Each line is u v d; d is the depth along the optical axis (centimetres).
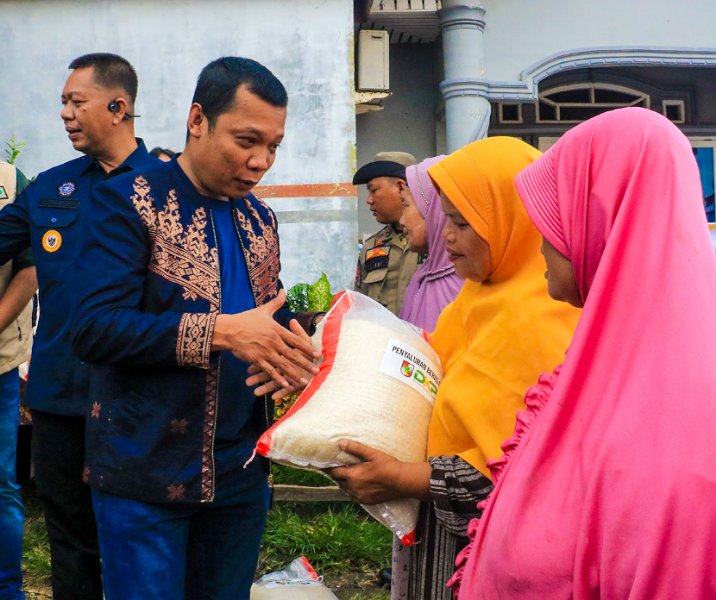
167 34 754
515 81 924
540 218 164
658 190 147
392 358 214
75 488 325
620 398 142
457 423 202
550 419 149
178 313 229
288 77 759
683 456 134
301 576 350
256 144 230
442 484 194
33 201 327
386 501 206
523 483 151
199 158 235
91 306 224
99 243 227
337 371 215
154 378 230
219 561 254
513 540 150
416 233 375
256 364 220
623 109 157
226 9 756
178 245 232
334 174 763
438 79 988
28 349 353
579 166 157
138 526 231
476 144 213
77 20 754
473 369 202
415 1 898
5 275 343
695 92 1105
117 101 324
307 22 758
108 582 238
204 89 231
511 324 198
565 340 191
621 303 146
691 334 138
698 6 951
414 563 217
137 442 229
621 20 940
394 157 532
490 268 209
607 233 152
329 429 199
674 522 133
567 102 1093
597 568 142
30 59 755
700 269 142
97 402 236
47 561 428
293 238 763
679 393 136
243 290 247
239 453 247
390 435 203
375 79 868
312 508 500
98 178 327
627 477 138
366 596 399
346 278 763
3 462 336
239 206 254
